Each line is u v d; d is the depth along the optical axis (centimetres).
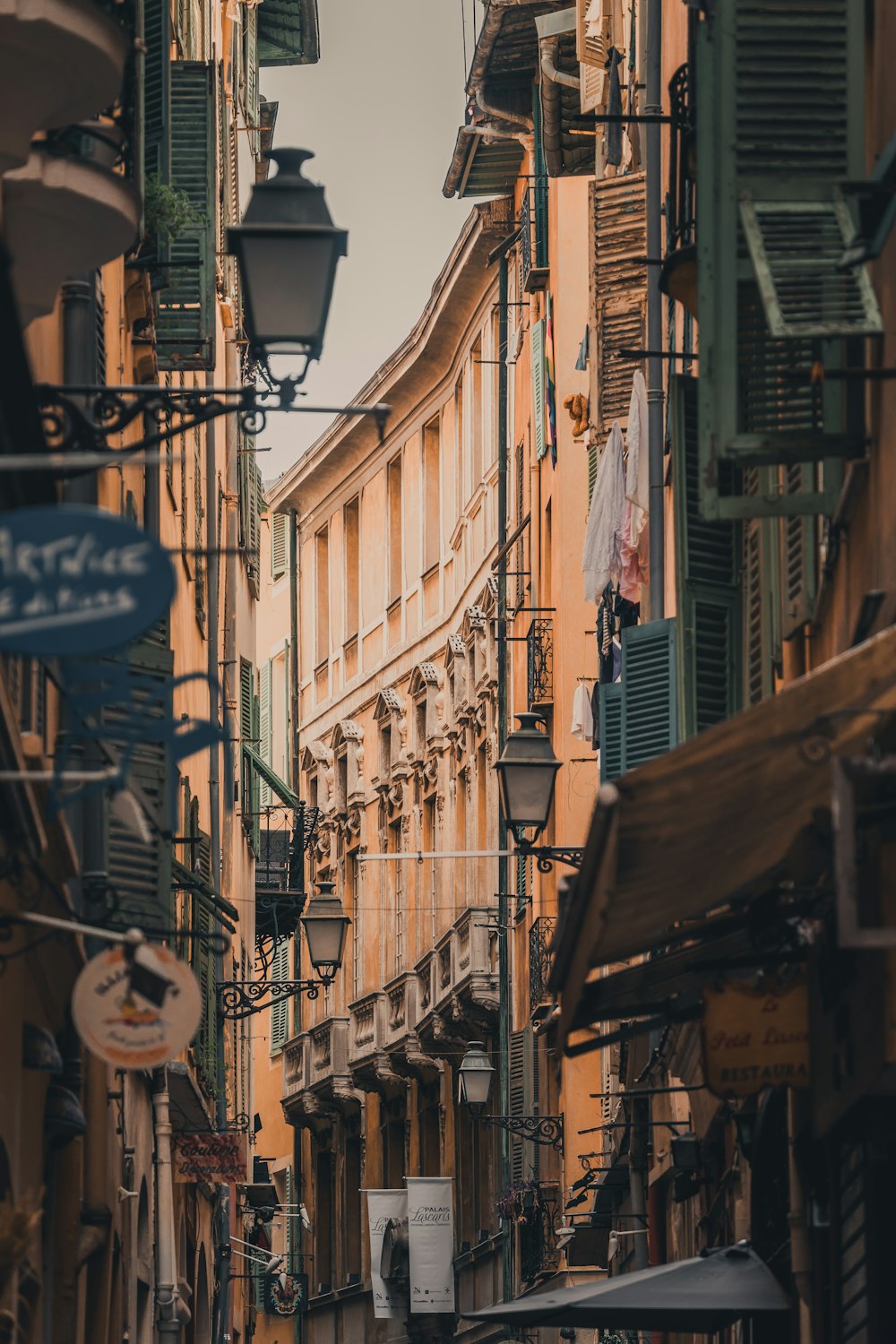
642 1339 3225
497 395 5922
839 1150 1584
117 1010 1434
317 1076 7069
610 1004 1488
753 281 1449
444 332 6384
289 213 1393
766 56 1463
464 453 6288
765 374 1470
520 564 5453
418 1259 5759
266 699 8538
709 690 2142
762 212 1423
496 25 4984
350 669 7212
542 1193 4916
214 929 3666
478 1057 4809
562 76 4341
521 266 5491
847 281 1340
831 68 1466
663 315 2930
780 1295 1884
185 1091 3112
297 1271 7331
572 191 4994
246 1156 5500
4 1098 1580
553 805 4922
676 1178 2823
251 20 5125
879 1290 1388
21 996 1658
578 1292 1947
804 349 1463
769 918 1323
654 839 1094
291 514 7719
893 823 1127
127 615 1002
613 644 3538
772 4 1470
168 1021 1435
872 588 1399
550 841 4962
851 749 1087
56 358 1944
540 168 5209
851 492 1450
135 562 1001
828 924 1328
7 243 1520
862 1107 1311
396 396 6819
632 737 2405
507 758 2722
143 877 2081
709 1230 2697
